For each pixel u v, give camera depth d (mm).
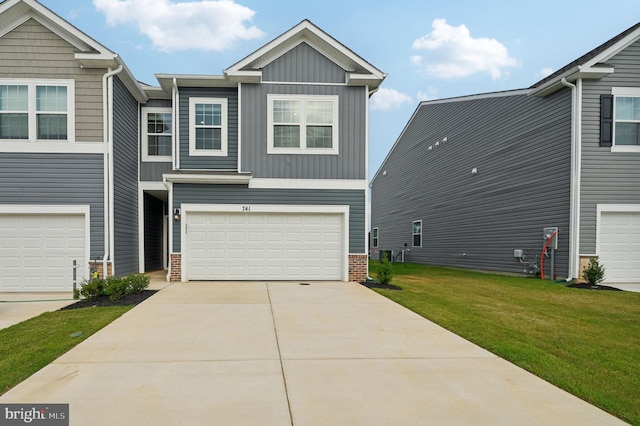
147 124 13273
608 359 4828
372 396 3699
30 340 5402
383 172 28078
